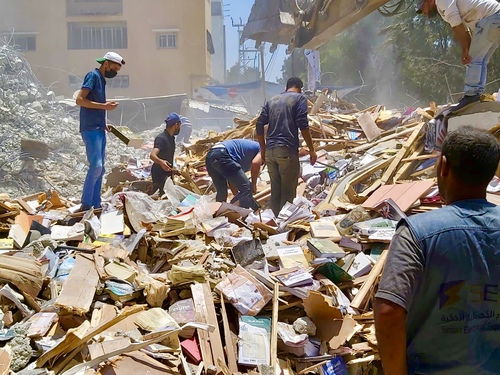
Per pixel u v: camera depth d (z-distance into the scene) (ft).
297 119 18.11
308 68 47.06
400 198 15.40
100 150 17.44
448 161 5.93
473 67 17.49
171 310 10.62
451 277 5.52
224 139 32.30
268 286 11.25
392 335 5.50
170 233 13.56
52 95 54.75
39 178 38.60
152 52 109.81
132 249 13.12
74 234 14.01
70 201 21.43
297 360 9.89
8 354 8.89
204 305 10.53
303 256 12.75
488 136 5.85
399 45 80.59
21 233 13.80
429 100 75.15
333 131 29.73
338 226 14.48
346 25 23.13
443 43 74.84
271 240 13.76
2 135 41.34
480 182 5.83
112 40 109.91
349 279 11.85
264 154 19.22
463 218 5.68
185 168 28.58
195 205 15.72
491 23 16.12
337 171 23.86
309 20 25.30
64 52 108.06
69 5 109.81
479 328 5.62
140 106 75.41
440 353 5.71
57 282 11.39
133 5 108.68
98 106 16.90
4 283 10.69
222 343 10.12
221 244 13.44
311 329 10.38
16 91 48.73
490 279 5.50
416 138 20.90
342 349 10.02
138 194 15.53
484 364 5.65
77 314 10.14
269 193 22.76
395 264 5.65
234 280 11.32
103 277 11.32
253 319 10.46
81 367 8.48
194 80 112.57
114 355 8.66
